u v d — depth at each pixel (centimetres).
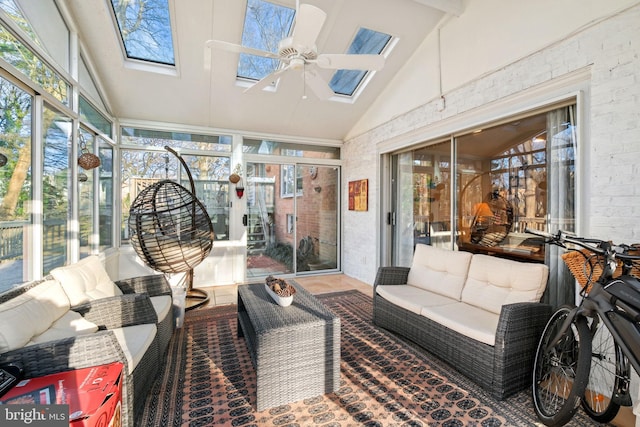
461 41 325
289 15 327
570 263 193
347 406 194
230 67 387
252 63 396
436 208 390
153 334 211
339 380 210
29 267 229
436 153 390
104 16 309
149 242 347
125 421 160
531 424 179
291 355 196
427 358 253
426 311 257
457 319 234
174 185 378
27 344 162
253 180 525
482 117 313
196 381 221
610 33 210
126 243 460
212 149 501
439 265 310
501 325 203
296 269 559
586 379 159
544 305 219
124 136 457
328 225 584
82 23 309
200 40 344
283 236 548
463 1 320
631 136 198
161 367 238
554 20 244
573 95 235
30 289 192
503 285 249
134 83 394
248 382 220
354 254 543
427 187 405
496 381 201
